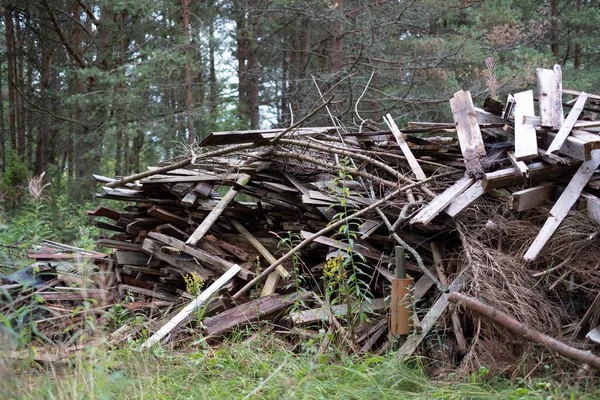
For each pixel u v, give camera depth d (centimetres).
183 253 657
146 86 1609
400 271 495
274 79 2041
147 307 643
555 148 506
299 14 1773
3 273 636
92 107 1797
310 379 412
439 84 1559
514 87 1452
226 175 711
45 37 1903
